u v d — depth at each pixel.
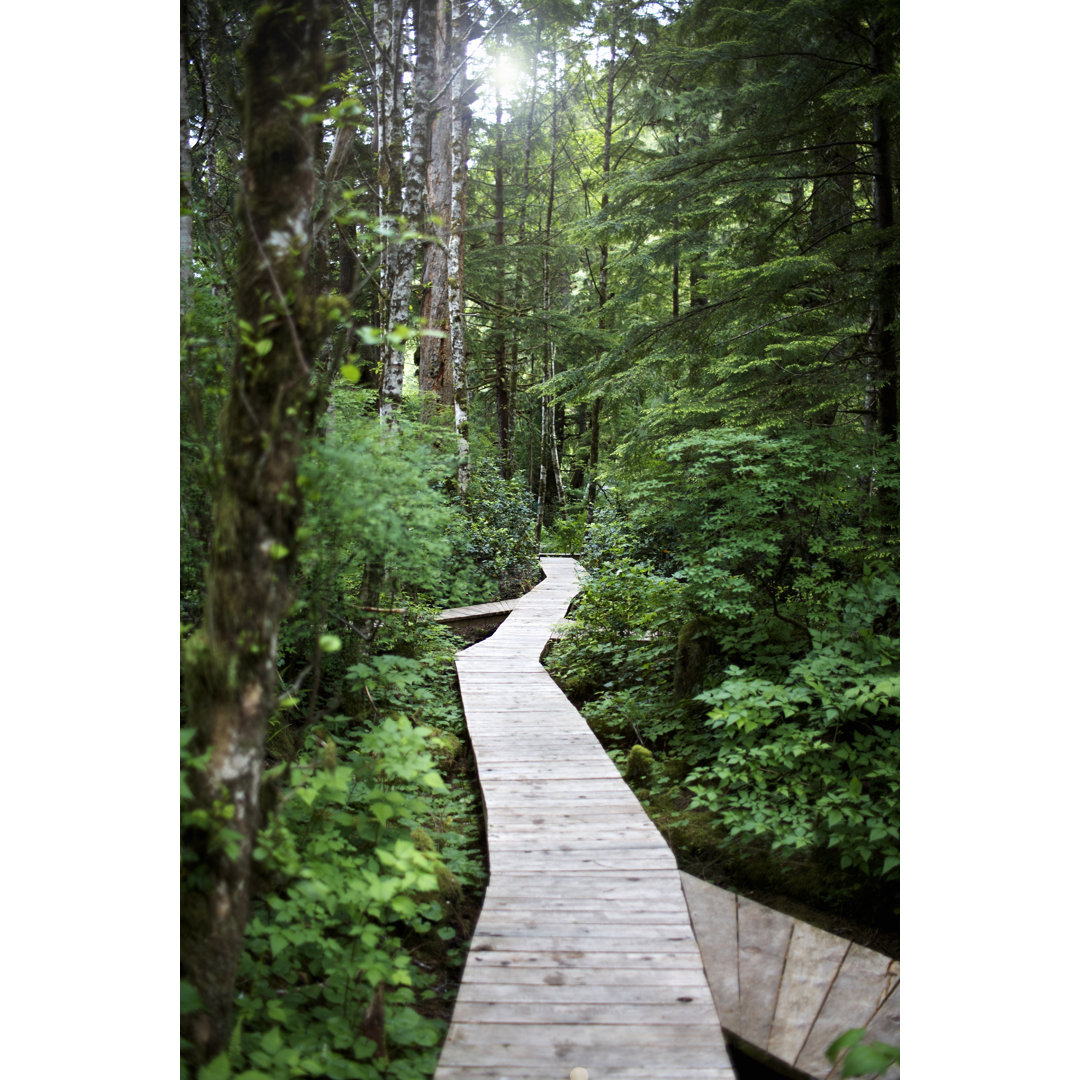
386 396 6.32
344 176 6.69
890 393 5.71
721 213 7.15
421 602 7.41
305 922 2.82
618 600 7.88
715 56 6.13
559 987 2.74
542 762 4.97
